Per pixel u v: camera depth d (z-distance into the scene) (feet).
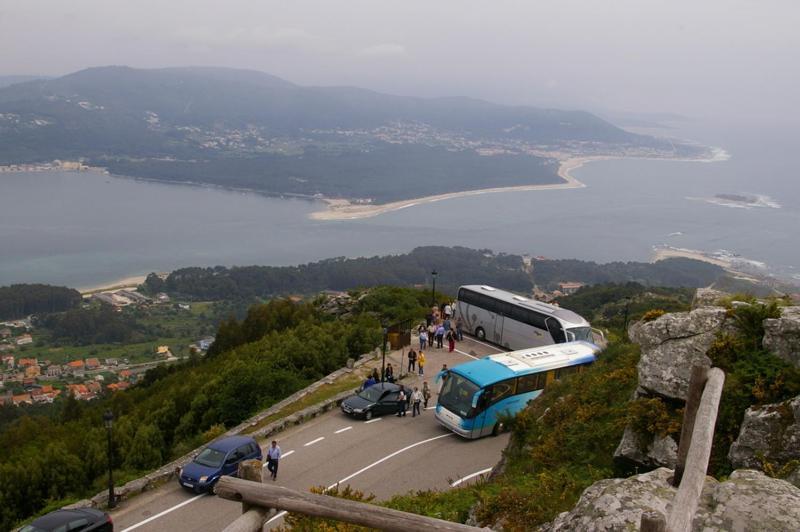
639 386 43.24
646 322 44.73
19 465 78.23
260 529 17.74
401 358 124.98
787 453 33.17
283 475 74.23
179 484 73.36
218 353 165.27
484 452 82.12
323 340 125.59
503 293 138.10
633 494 21.54
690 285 530.27
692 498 14.70
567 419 52.85
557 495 40.22
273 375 108.27
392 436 87.66
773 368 37.14
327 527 43.45
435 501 49.98
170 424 103.14
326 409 97.91
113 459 85.46
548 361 94.48
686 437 20.49
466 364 92.48
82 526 55.93
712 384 18.60
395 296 172.24
